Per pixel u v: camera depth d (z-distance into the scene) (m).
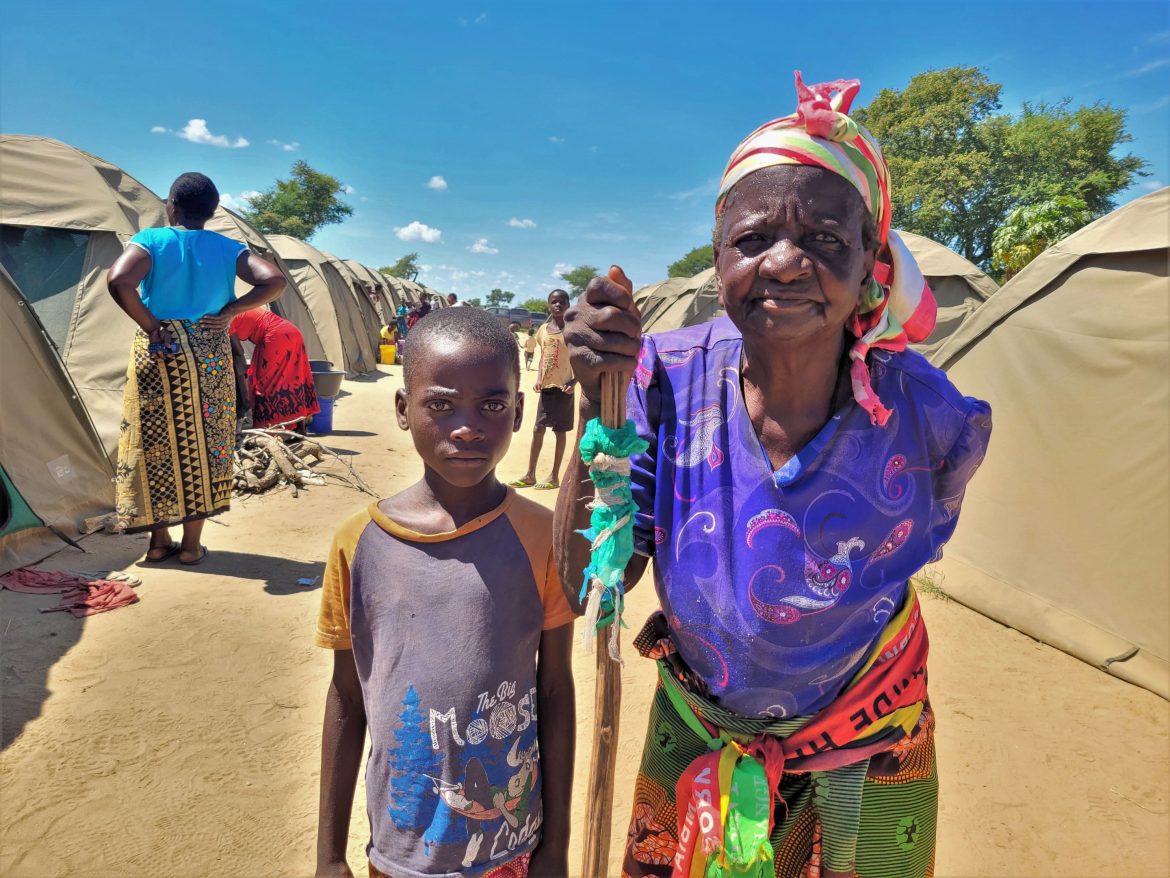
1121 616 4.17
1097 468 4.41
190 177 4.37
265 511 6.09
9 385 4.86
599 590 1.24
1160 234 4.27
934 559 1.45
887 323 1.29
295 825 2.59
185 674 3.47
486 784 1.54
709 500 1.33
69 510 5.22
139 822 2.56
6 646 3.60
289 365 8.16
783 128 1.17
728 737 1.45
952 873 2.61
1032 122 35.22
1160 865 2.68
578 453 1.27
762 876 1.39
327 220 57.69
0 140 6.39
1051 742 3.43
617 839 2.74
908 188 36.06
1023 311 5.04
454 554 1.55
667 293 20.70
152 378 4.30
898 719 1.42
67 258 6.48
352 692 1.68
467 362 1.48
